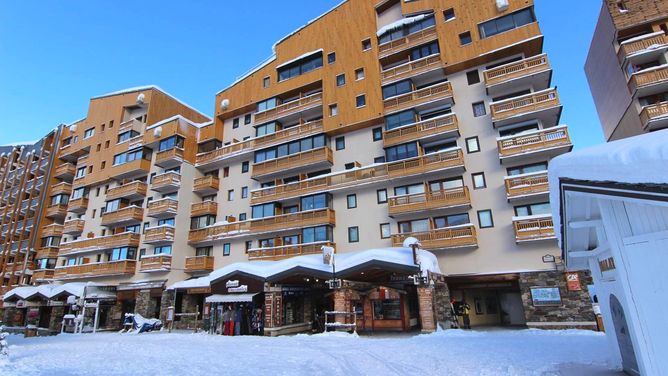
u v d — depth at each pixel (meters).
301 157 29.95
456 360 9.89
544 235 19.84
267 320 20.48
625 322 6.80
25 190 49.75
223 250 32.44
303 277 21.47
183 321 29.19
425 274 18.03
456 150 23.70
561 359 9.32
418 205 23.84
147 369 10.26
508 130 23.75
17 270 44.09
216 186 35.12
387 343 14.30
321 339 16.73
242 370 9.73
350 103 29.61
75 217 42.53
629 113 24.55
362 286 21.16
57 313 34.97
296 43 34.75
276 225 29.16
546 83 23.81
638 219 5.04
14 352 14.14
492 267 21.62
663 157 3.46
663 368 4.66
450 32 26.80
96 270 35.16
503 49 24.38
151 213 33.97
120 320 33.22
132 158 38.00
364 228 26.58
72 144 45.81
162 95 41.16
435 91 26.09
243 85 37.03
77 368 10.59
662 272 4.71
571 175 5.38
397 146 26.30
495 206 22.66
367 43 31.02
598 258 7.91
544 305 19.48
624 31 23.30
